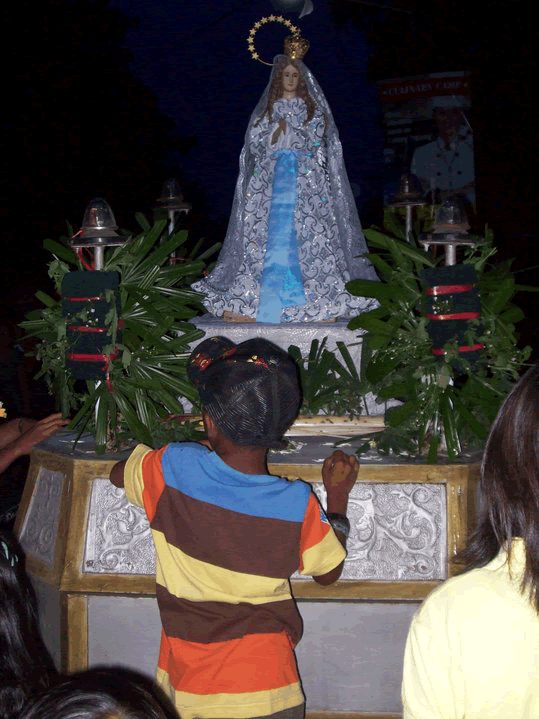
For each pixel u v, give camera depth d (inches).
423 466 98.2
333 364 121.4
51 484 103.7
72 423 104.1
